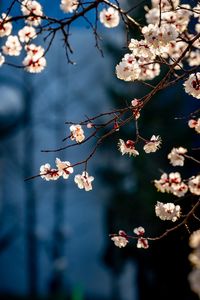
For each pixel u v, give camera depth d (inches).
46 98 691.4
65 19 139.6
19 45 158.4
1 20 153.3
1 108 638.5
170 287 486.0
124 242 151.5
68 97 764.6
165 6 163.9
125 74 137.3
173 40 129.9
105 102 733.3
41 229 721.0
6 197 743.7
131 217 562.9
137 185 559.2
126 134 566.9
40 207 824.3
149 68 160.9
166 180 167.5
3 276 857.5
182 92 557.6
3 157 642.2
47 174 146.3
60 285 700.0
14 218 690.2
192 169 408.5
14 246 839.1
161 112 556.1
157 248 499.2
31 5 155.8
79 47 800.9
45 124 699.4
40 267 782.5
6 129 609.0
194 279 112.7
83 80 774.5
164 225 498.6
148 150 140.1
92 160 785.6
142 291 523.8
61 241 701.3
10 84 637.9
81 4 141.0
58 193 722.2
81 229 898.7
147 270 522.0
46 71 651.5
